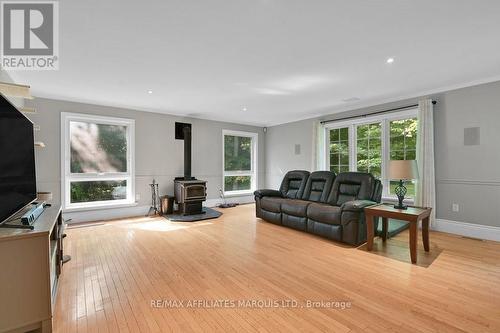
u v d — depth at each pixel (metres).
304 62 2.83
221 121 6.33
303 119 6.12
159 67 2.94
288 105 4.85
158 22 2.01
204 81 3.44
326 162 5.59
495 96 3.35
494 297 1.98
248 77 3.29
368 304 1.89
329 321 1.68
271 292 2.07
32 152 2.25
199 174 5.97
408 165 2.94
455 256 2.85
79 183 4.48
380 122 4.64
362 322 1.67
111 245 3.22
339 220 3.32
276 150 6.86
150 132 5.22
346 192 3.94
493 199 3.38
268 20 2.00
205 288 2.13
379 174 4.65
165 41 2.33
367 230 3.09
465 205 3.61
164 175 5.40
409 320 1.69
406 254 2.94
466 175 3.59
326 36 2.26
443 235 3.63
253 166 7.04
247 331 1.59
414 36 2.26
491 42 2.37
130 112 4.98
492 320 1.69
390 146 4.51
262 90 3.87
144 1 1.75
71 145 4.41
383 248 3.16
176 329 1.60
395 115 4.39
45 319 1.59
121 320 1.69
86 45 2.38
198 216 4.91
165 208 5.09
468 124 3.57
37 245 1.58
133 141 4.99
